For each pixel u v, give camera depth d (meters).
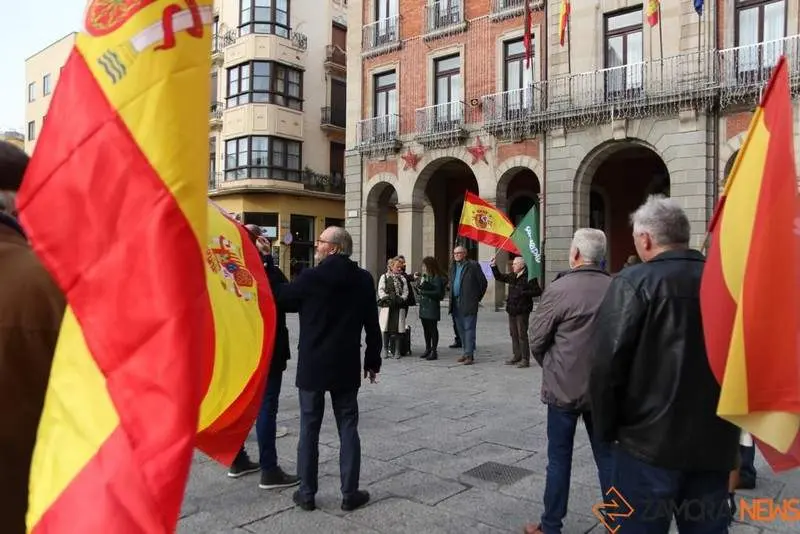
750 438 2.95
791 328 2.17
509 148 19.77
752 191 2.22
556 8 18.50
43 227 1.58
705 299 2.27
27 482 1.60
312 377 4.00
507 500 4.27
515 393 7.79
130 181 1.54
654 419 2.29
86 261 1.56
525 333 9.77
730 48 15.56
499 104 20.05
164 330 1.51
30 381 1.59
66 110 1.60
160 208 1.53
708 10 15.84
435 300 10.52
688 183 15.98
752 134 2.25
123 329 1.53
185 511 4.09
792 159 2.17
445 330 15.41
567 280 3.49
